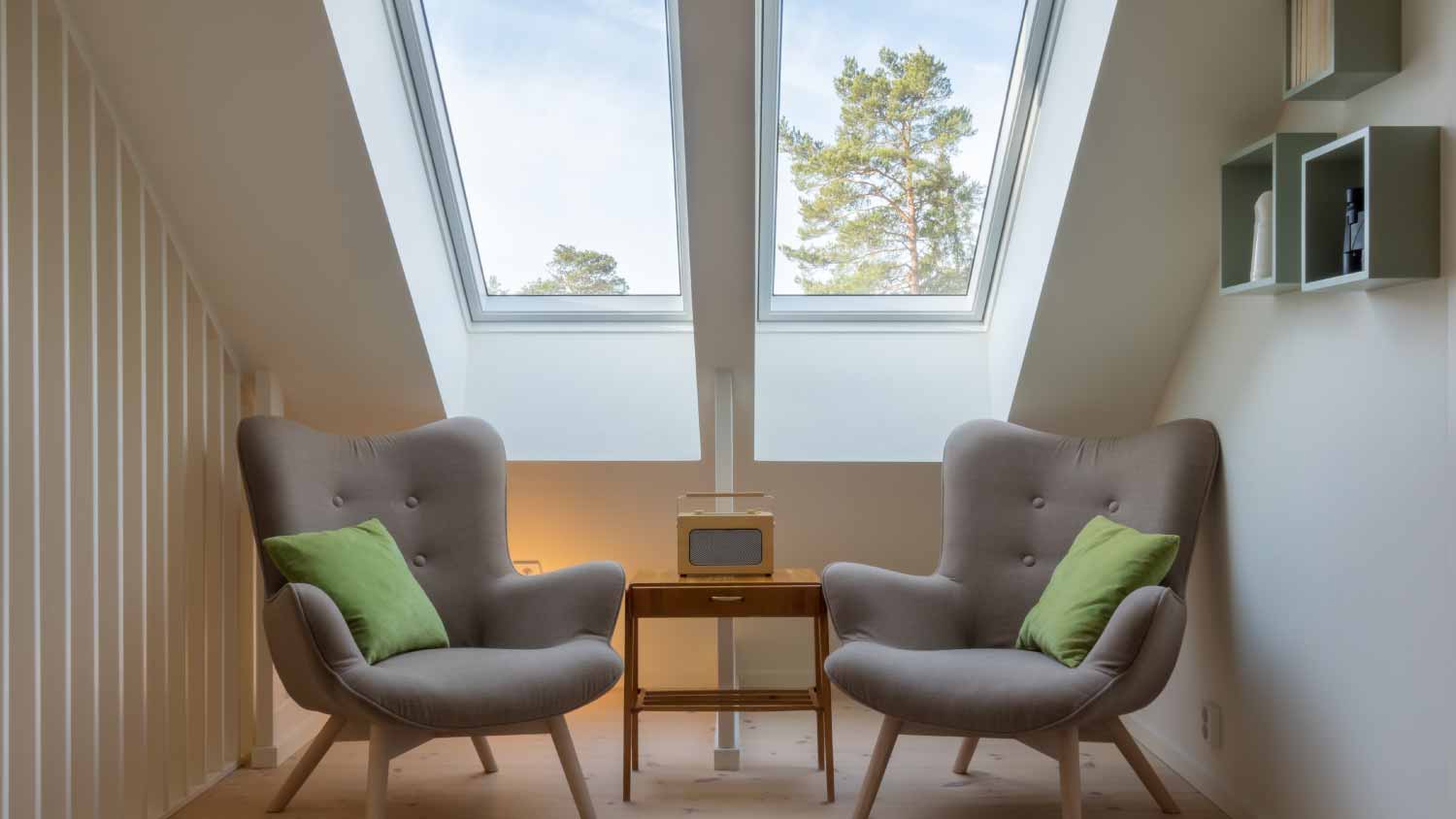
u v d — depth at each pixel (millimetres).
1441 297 1780
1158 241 2652
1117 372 3010
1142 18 2199
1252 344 2465
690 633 3660
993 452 2885
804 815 2572
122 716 2383
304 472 2645
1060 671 2229
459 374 3338
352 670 2135
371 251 2725
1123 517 2664
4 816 1980
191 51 2260
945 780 2807
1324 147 1923
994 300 3322
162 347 2553
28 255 2072
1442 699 1787
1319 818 2170
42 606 2162
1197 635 2758
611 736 3232
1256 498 2439
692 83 2318
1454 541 1750
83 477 2279
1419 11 1835
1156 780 2512
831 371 3379
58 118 2180
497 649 2535
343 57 2307
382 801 2180
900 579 2711
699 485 3402
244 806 2621
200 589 2725
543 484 3410
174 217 2594
